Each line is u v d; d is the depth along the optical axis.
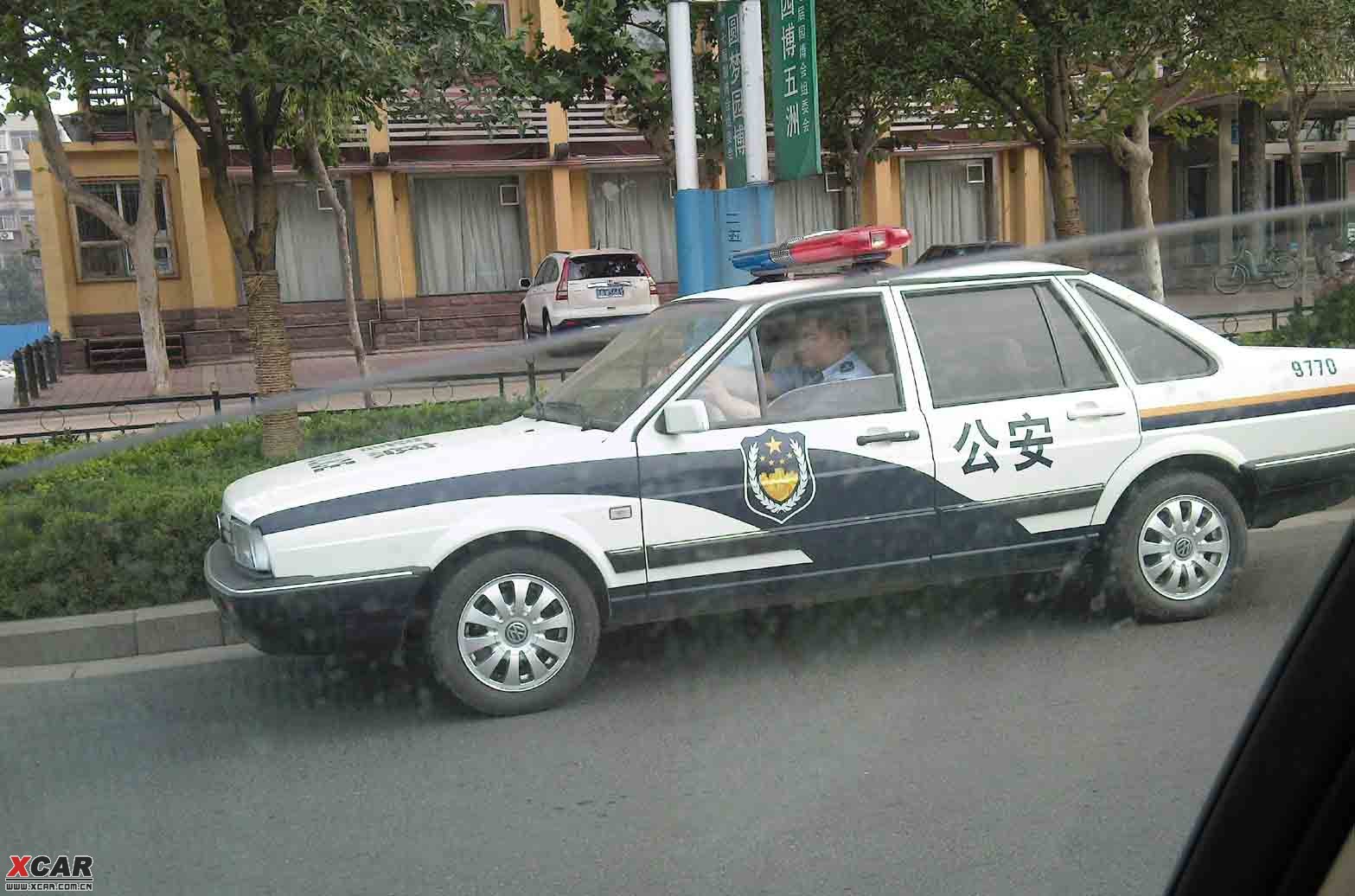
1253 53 9.79
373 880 2.81
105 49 6.60
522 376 5.03
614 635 4.89
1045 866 2.50
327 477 4.25
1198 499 4.55
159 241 21.17
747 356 4.46
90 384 17.95
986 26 9.62
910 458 4.44
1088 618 4.53
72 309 21.00
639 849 2.92
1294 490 4.77
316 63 6.79
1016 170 24.25
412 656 4.36
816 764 3.25
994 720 3.42
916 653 4.26
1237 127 21.17
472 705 4.12
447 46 7.38
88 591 5.07
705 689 4.17
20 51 6.92
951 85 11.98
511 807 3.29
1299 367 4.87
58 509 4.70
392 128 21.69
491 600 4.14
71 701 4.22
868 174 23.53
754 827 2.93
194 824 3.11
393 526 4.06
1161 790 2.76
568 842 3.01
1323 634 1.38
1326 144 20.59
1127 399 4.66
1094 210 24.52
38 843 2.89
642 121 11.33
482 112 8.11
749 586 4.35
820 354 4.53
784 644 4.55
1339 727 1.38
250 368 19.34
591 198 22.91
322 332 22.00
